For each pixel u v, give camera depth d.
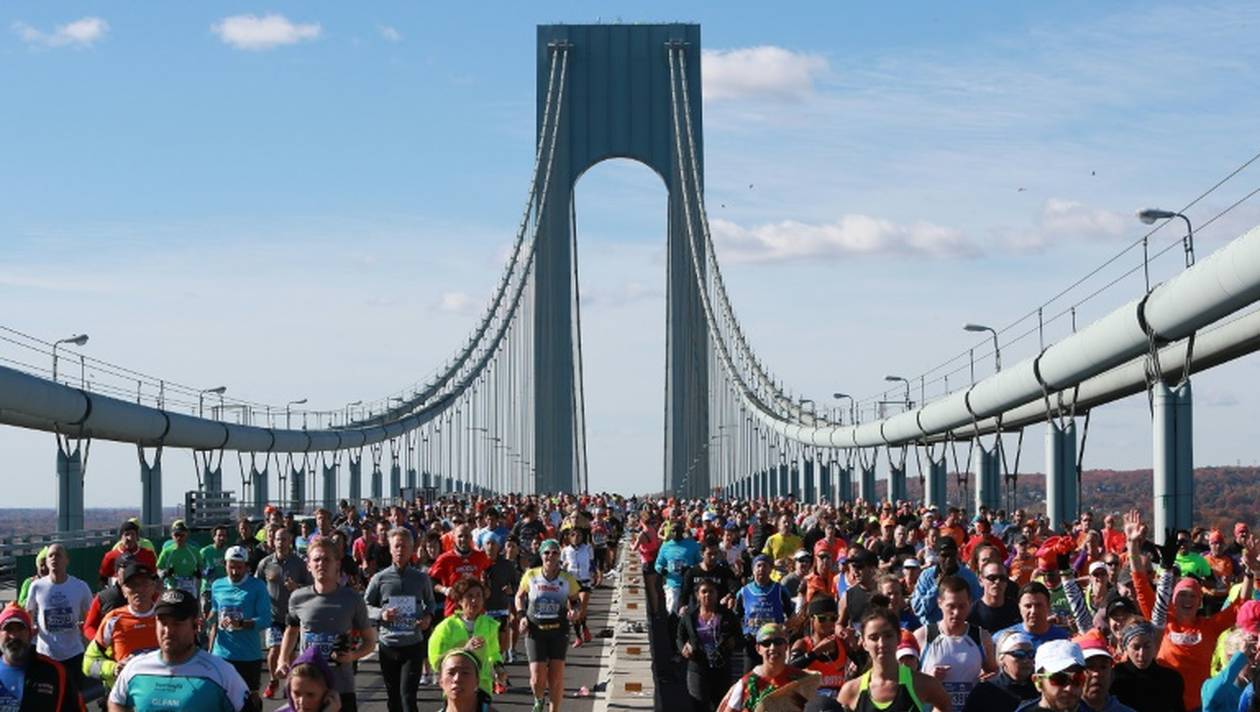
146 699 10.77
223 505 65.12
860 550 17.27
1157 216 31.42
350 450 114.62
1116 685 12.29
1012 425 65.12
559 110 164.88
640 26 180.12
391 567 17.23
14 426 52.03
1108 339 34.22
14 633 11.12
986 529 28.92
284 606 19.89
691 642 17.08
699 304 173.62
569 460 171.25
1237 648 11.95
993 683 11.23
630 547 60.69
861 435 75.31
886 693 11.24
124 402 61.22
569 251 175.38
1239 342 36.38
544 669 19.34
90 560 38.59
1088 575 18.84
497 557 23.06
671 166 178.38
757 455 119.44
